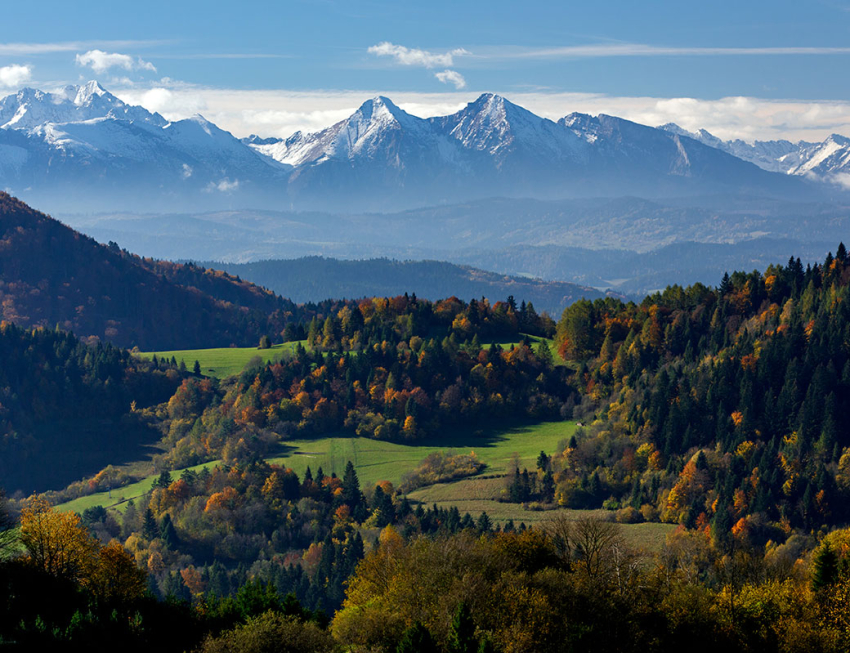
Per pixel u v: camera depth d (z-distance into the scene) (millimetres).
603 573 99562
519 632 85000
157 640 91750
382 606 94438
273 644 85312
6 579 94062
